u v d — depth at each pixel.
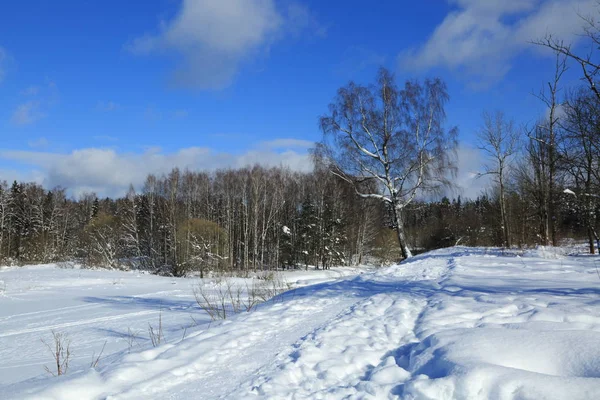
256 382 3.92
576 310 5.11
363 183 24.64
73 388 3.72
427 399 3.14
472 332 4.23
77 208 63.06
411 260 18.81
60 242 52.19
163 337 7.30
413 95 22.44
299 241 42.75
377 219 46.72
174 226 33.97
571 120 11.81
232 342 5.33
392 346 4.75
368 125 22.94
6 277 24.55
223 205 44.03
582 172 14.47
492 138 24.05
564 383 2.91
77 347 7.71
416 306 6.54
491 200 32.06
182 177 44.84
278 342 5.31
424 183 22.77
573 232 26.80
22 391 3.73
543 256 13.83
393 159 22.69
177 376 4.22
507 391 2.97
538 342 3.82
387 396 3.36
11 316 12.42
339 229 43.16
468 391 3.06
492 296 6.56
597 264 11.04
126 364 4.48
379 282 10.98
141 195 48.22
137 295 17.05
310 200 43.31
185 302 14.12
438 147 22.23
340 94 23.30
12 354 7.51
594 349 3.57
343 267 41.28
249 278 25.52
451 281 9.23
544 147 18.38
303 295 9.33
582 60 8.14
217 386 3.91
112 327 9.65
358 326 5.56
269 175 45.00
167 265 33.69
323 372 3.99
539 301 5.93
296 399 3.48
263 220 39.16
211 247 32.53
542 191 20.00
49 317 11.92
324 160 23.55
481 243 35.69
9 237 48.72
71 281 22.73
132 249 39.91
